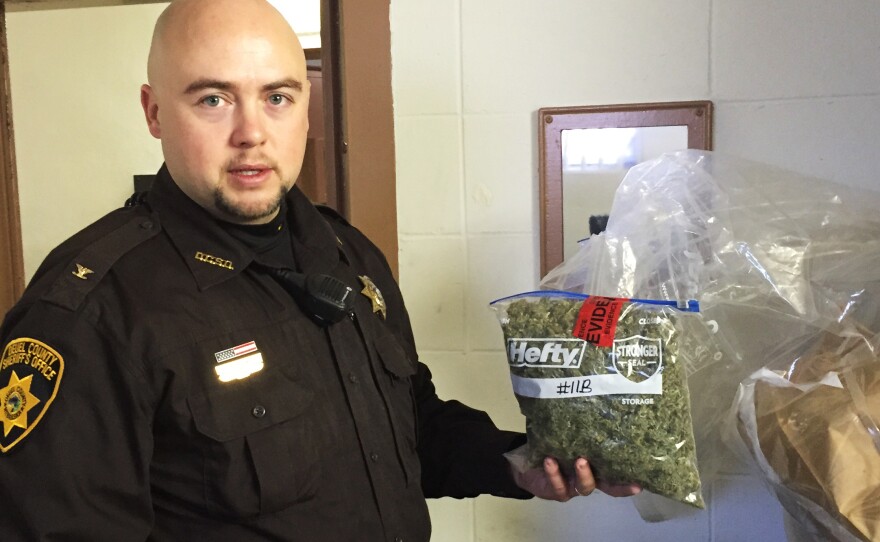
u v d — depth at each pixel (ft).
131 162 8.18
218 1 2.86
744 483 4.42
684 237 3.27
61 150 8.28
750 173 3.44
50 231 8.38
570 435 2.95
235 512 2.69
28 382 2.53
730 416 3.15
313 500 2.87
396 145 4.70
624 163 4.46
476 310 4.74
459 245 4.71
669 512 3.73
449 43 4.58
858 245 3.23
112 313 2.67
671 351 2.89
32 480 2.43
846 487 2.53
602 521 4.69
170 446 2.70
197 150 2.83
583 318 2.99
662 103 4.40
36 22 8.08
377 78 4.61
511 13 4.51
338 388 3.10
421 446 3.89
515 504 4.78
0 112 5.77
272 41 2.87
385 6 4.59
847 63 4.25
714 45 4.36
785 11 4.27
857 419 2.63
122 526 2.56
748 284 3.21
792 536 3.16
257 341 2.90
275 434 2.79
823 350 3.00
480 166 4.64
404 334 3.83
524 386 3.07
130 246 2.88
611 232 3.35
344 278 3.44
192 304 2.83
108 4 5.64
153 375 2.64
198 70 2.77
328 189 4.68
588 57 4.47
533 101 4.54
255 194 2.91
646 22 4.40
